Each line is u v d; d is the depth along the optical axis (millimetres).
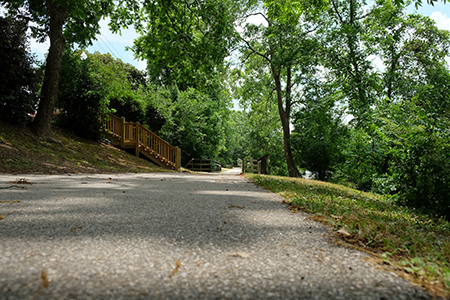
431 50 19578
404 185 6582
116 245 2000
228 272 1599
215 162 35469
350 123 17812
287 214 3396
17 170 8375
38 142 11461
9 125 11320
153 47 12156
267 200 4613
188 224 2709
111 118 17469
